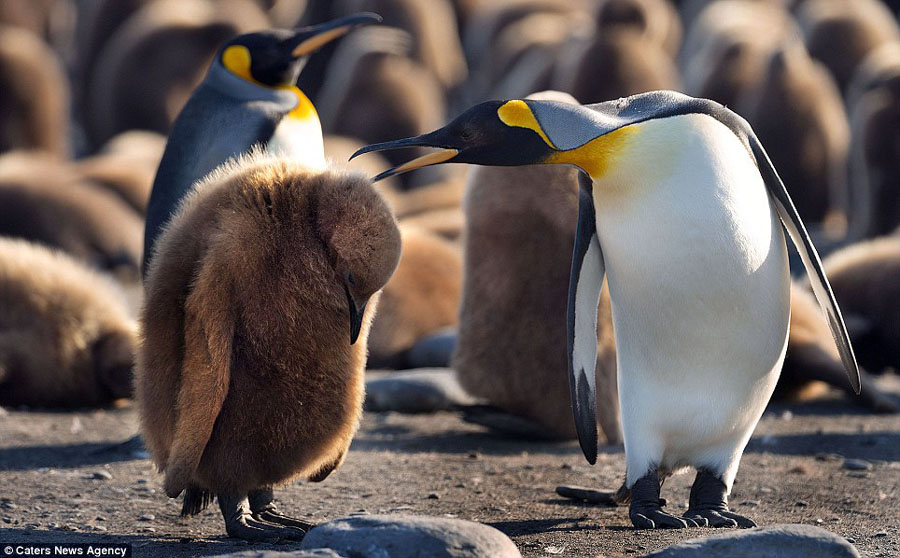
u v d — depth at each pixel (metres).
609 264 8.73
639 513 8.59
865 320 17.64
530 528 8.59
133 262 23.59
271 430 7.93
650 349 8.69
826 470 10.84
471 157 8.67
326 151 27.67
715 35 45.41
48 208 23.36
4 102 30.50
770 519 8.94
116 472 10.37
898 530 8.58
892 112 28.56
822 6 45.75
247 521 8.16
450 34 48.06
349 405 8.14
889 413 14.33
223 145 11.55
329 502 9.51
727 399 8.73
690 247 8.31
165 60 37.28
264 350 7.82
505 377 12.25
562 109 8.56
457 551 6.87
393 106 33.84
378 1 42.31
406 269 16.22
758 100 31.64
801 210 31.72
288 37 12.20
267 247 7.80
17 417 13.22
